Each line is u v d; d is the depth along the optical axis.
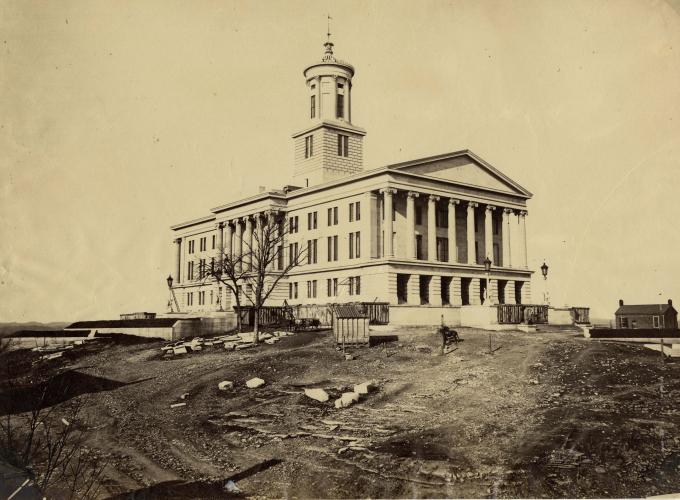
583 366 29.30
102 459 20.84
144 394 29.70
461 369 29.98
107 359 39.09
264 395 27.73
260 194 66.06
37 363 36.75
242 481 18.95
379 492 17.81
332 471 19.22
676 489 17.72
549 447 20.09
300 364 32.88
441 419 23.06
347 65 70.31
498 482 18.03
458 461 19.41
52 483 18.56
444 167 59.06
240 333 44.97
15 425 22.22
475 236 64.25
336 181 59.62
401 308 48.97
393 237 57.19
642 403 23.97
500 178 63.69
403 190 56.12
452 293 57.88
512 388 26.41
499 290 63.66
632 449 19.91
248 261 65.44
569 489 17.70
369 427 22.66
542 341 36.19
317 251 62.16
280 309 51.75
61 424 24.19
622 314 45.00
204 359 36.91
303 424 23.55
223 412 25.86
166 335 45.75
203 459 20.88
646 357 31.20
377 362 32.47
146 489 18.44
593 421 22.09
